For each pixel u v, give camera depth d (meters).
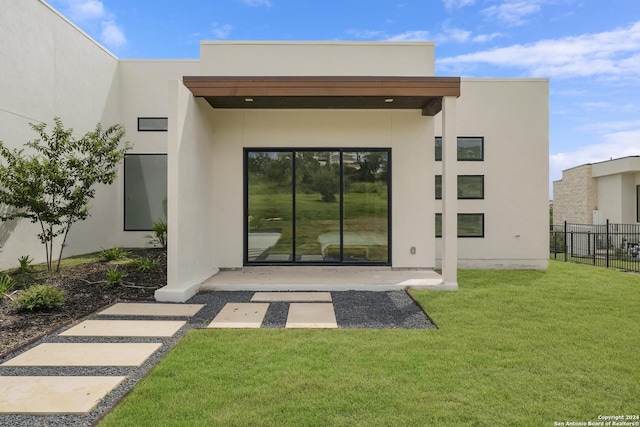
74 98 10.35
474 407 2.94
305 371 3.55
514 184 9.68
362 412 2.87
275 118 8.55
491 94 9.66
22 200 7.28
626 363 3.73
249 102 7.80
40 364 3.79
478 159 9.69
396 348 4.14
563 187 24.02
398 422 2.74
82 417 2.84
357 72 8.66
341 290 7.02
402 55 8.68
